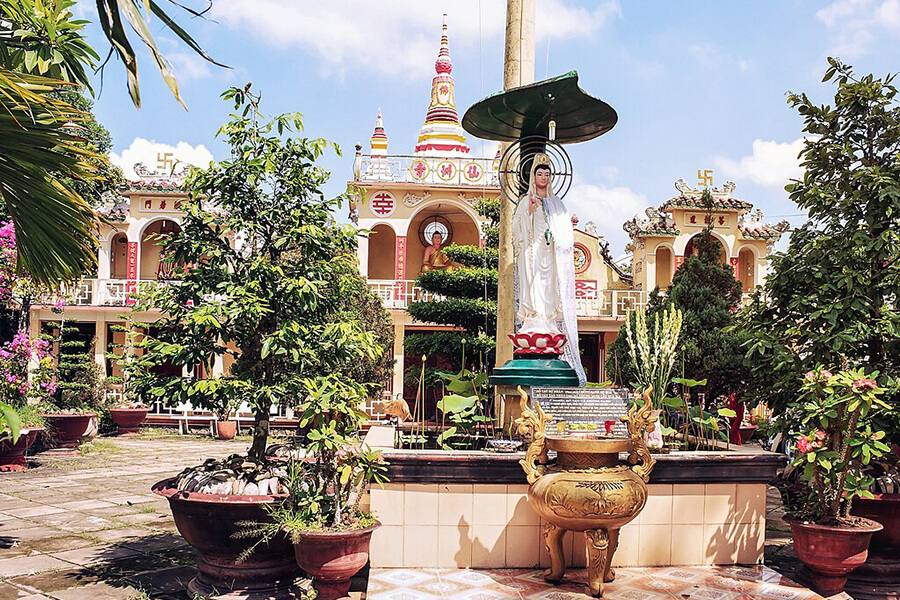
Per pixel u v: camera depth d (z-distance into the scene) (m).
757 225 23.77
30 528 8.96
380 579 6.22
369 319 17.89
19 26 5.54
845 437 6.46
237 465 6.52
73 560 7.51
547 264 8.10
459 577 6.29
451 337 13.19
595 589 5.83
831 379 6.32
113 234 23.31
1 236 11.48
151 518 9.55
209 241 6.75
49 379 15.49
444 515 6.58
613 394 7.54
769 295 8.35
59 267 5.95
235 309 6.25
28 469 13.72
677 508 6.84
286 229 6.77
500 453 6.60
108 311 21.62
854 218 7.65
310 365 6.86
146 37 4.64
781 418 7.57
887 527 6.83
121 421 19.70
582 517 5.66
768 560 7.66
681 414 10.26
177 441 18.69
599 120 8.43
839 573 6.47
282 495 5.89
